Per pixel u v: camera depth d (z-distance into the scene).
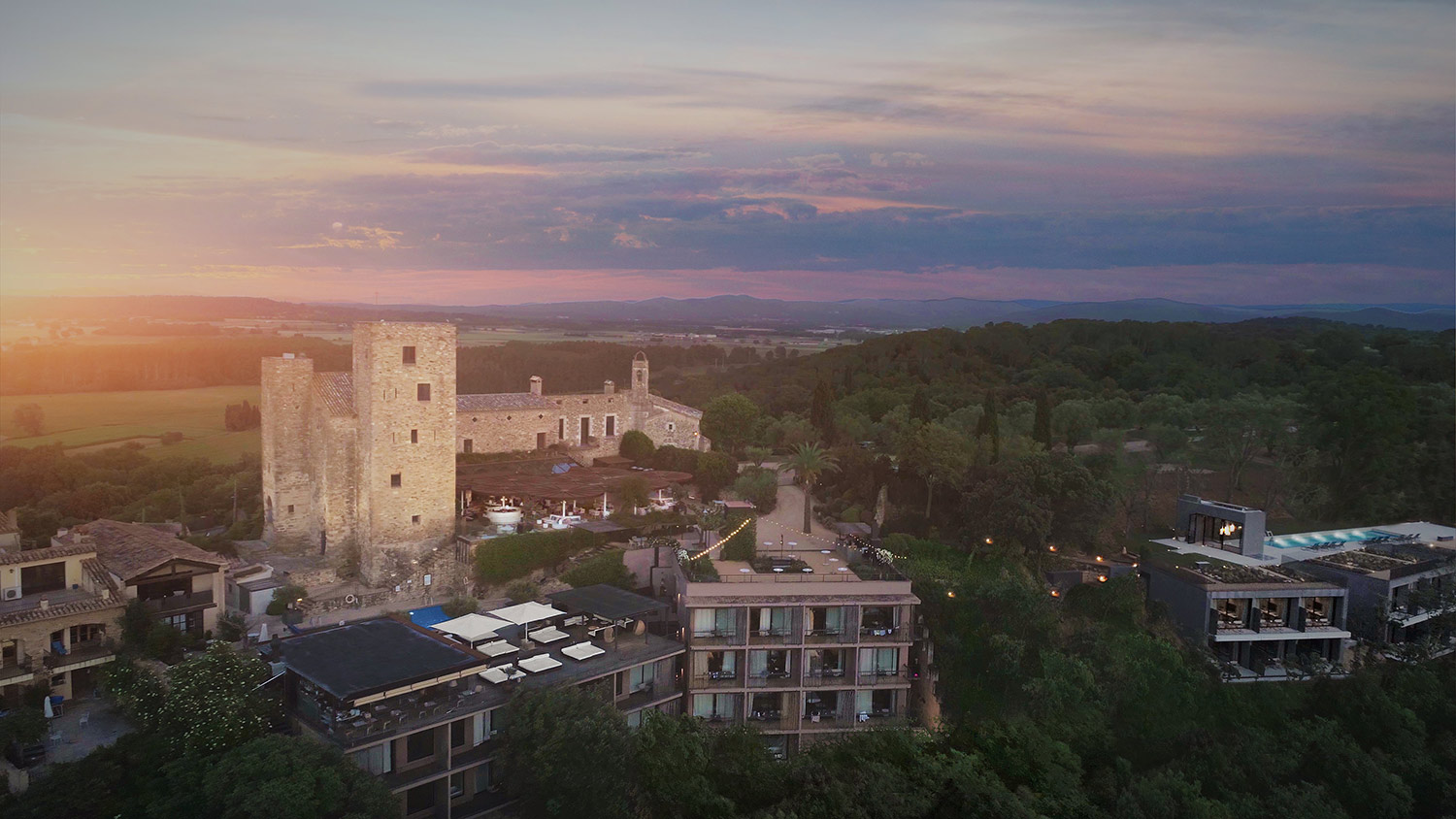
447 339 68.94
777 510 85.25
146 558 56.84
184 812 38.72
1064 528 75.94
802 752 55.31
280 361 69.88
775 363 189.00
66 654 50.47
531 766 44.06
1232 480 96.94
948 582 67.56
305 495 71.44
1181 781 53.06
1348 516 98.38
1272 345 150.88
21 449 112.19
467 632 53.03
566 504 77.19
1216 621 67.62
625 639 58.94
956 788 44.44
